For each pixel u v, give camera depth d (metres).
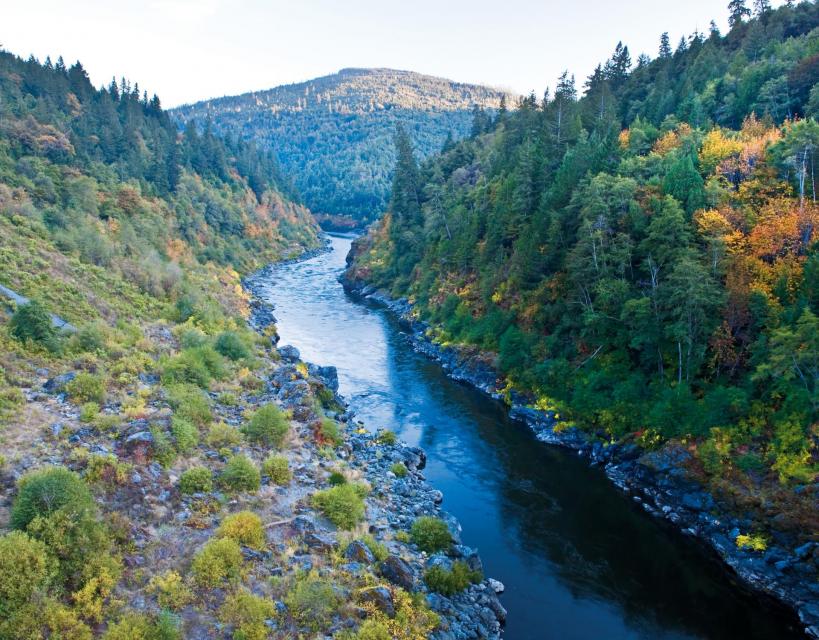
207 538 22.02
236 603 18.95
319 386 44.94
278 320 79.81
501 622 24.27
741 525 29.48
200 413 32.31
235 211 137.00
